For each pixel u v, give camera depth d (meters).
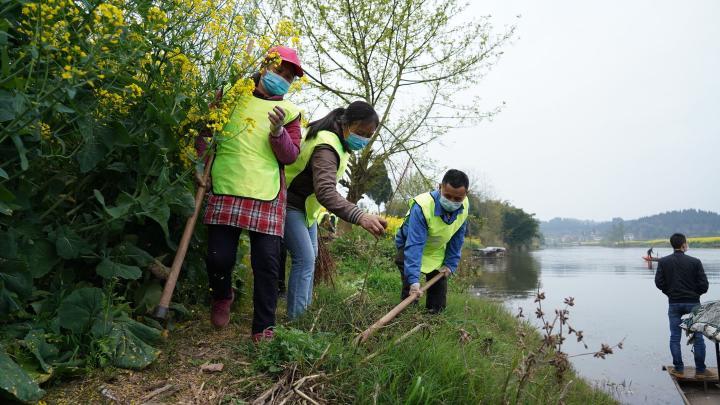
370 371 2.60
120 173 2.90
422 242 4.18
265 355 2.66
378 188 17.25
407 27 11.88
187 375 2.56
